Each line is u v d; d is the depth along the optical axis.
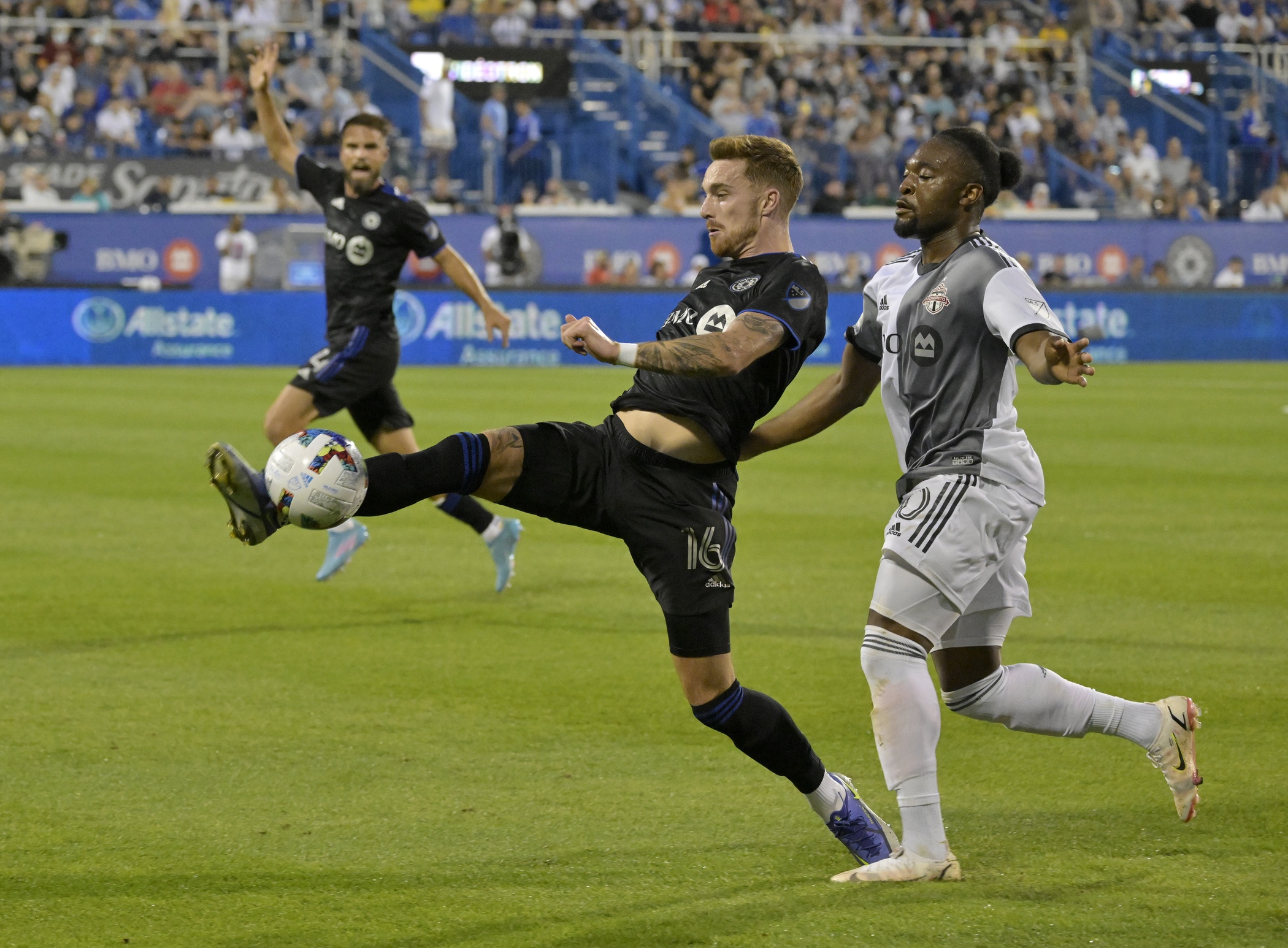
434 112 53.94
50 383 39.44
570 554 17.00
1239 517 19.31
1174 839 7.69
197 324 47.44
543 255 51.78
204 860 7.30
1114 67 63.44
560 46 59.75
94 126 52.66
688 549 7.25
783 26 64.25
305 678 11.15
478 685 10.98
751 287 7.30
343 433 30.84
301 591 14.61
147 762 8.98
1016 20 66.50
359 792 8.44
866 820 7.33
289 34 56.47
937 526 7.00
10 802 8.19
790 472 23.91
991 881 7.05
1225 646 12.27
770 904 6.75
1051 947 6.25
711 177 7.46
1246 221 56.47
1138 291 52.84
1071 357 6.52
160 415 31.27
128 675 11.16
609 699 10.59
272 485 6.78
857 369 7.79
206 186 50.88
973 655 7.52
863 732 9.84
